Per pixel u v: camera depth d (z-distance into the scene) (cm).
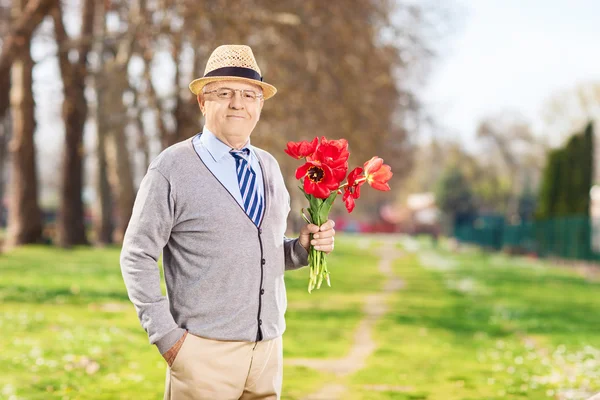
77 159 3206
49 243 3225
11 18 2595
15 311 1151
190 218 340
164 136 2312
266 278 347
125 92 2467
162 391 692
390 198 10606
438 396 712
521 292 2083
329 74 2389
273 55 2239
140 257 339
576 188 3734
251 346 346
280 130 2425
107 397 662
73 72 2661
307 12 2298
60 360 791
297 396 699
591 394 726
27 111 3002
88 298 1379
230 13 2066
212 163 346
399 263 3700
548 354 973
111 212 3619
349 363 883
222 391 342
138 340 945
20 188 3059
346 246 5741
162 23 2091
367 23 2552
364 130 2597
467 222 7531
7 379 700
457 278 2619
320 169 370
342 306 1542
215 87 349
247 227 343
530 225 4300
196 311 339
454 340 1093
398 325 1249
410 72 3303
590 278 2778
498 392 731
